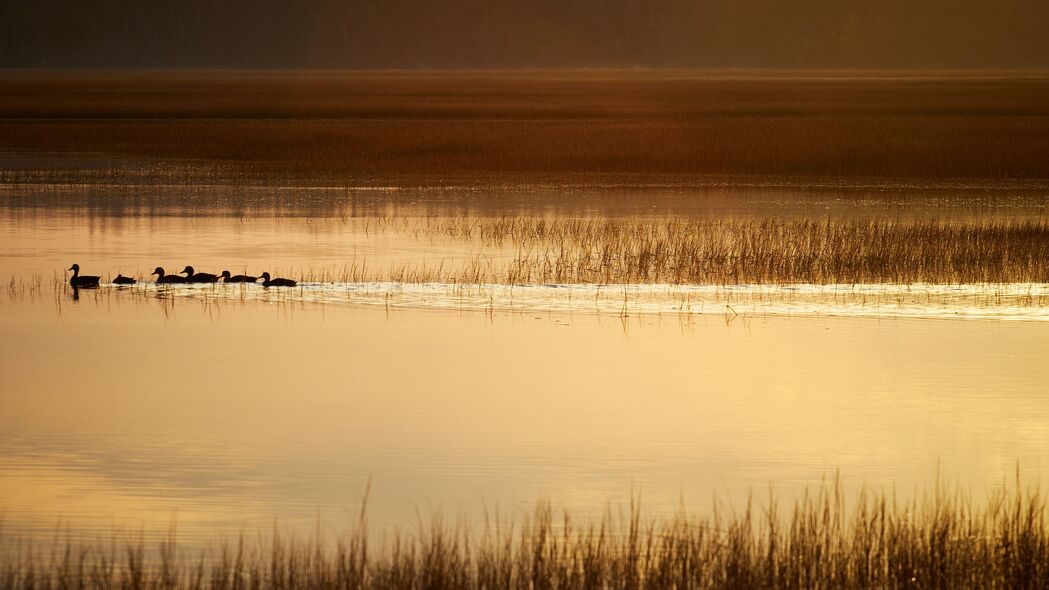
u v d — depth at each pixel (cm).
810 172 17550
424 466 5341
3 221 12331
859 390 6469
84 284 8938
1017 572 3966
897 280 9106
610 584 3972
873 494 4959
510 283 9075
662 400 6312
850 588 3944
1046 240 10556
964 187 15888
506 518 4703
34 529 4578
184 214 13050
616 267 9594
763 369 6888
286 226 12162
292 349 7319
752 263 9525
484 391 6481
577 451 5538
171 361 7062
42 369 6888
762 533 4406
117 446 5581
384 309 8319
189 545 4431
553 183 16350
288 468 5300
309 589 3962
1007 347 7306
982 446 5600
